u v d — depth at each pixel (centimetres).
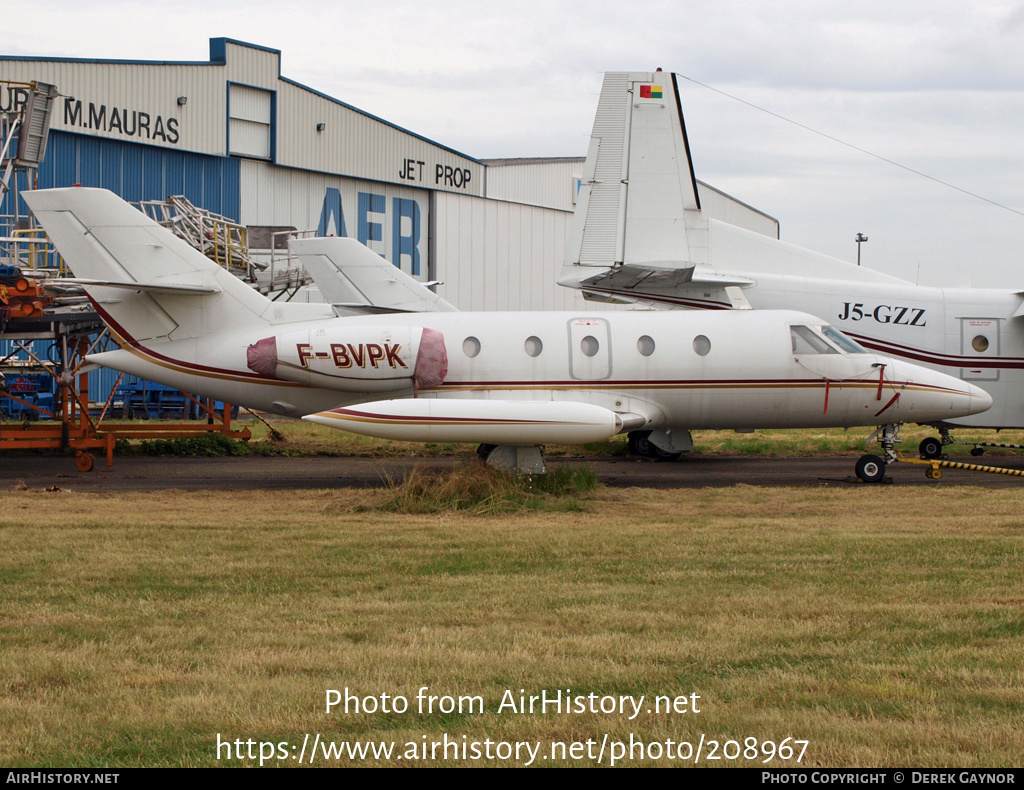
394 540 1161
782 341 1791
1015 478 1903
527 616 811
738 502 1533
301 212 4094
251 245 3228
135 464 2072
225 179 3775
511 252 5000
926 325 2064
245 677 660
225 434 2078
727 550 1098
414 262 4594
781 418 1820
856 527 1273
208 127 3678
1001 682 646
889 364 1817
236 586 927
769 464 2128
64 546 1120
